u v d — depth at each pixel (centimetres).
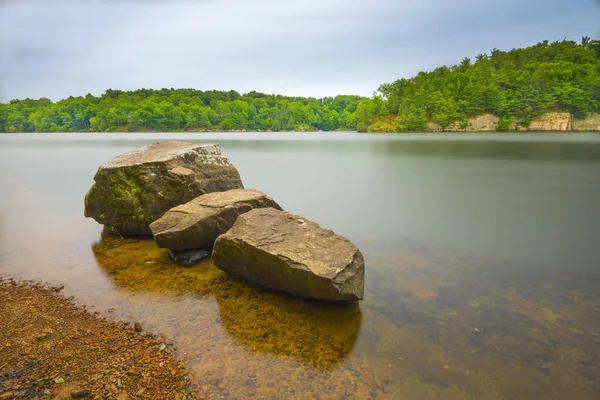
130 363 480
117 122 17112
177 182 1070
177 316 612
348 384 453
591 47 14562
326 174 2819
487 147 5669
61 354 492
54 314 609
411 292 725
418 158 4156
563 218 1391
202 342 536
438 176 2653
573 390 452
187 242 854
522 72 13200
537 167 3119
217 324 588
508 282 780
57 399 405
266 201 990
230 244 732
